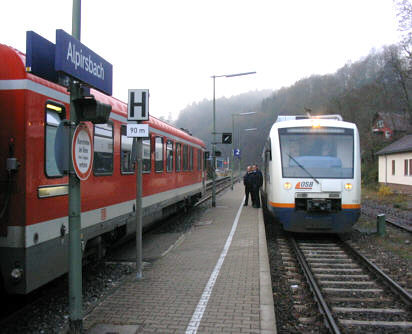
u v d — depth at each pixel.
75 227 4.13
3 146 4.50
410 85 34.72
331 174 9.70
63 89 5.36
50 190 4.94
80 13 5.21
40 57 3.97
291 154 9.99
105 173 6.98
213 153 18.53
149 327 4.36
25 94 4.51
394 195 27.22
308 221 9.65
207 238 10.08
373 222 14.01
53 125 5.10
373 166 41.62
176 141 12.74
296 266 7.77
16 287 4.47
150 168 9.89
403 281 6.70
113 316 4.69
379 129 45.25
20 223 4.44
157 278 6.38
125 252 8.91
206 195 25.53
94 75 4.46
